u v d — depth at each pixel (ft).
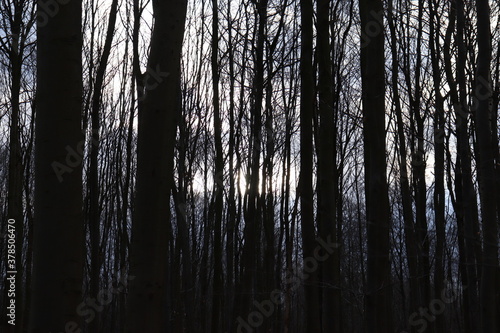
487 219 19.95
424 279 35.60
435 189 37.29
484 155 20.16
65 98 9.78
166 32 12.25
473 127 31.81
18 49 32.17
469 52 30.40
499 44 29.09
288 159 40.27
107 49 25.49
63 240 9.56
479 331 26.40
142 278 11.66
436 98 31.55
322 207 20.94
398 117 28.81
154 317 11.62
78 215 9.78
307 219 19.93
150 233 11.75
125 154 48.14
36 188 9.71
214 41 26.96
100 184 45.39
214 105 27.22
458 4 25.39
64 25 9.84
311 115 20.03
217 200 28.12
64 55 9.80
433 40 32.04
